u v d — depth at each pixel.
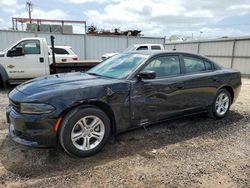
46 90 3.17
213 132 4.35
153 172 2.94
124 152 3.47
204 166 3.11
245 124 4.84
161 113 4.01
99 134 3.41
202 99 4.60
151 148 3.62
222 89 5.02
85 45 17.56
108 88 3.39
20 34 15.34
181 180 2.77
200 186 2.67
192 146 3.72
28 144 3.05
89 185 2.66
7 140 3.80
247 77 16.97
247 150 3.62
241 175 2.91
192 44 22.92
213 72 4.80
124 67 4.00
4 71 8.30
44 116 2.97
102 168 3.02
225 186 2.68
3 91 8.32
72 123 3.11
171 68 4.21
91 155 3.33
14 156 3.28
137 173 2.91
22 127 3.03
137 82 3.67
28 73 8.67
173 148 3.63
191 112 4.52
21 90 3.36
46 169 2.97
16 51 8.34
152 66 3.96
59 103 3.03
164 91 3.95
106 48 18.36
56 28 19.58
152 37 19.97
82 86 3.27
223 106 5.14
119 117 3.55
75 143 3.21
